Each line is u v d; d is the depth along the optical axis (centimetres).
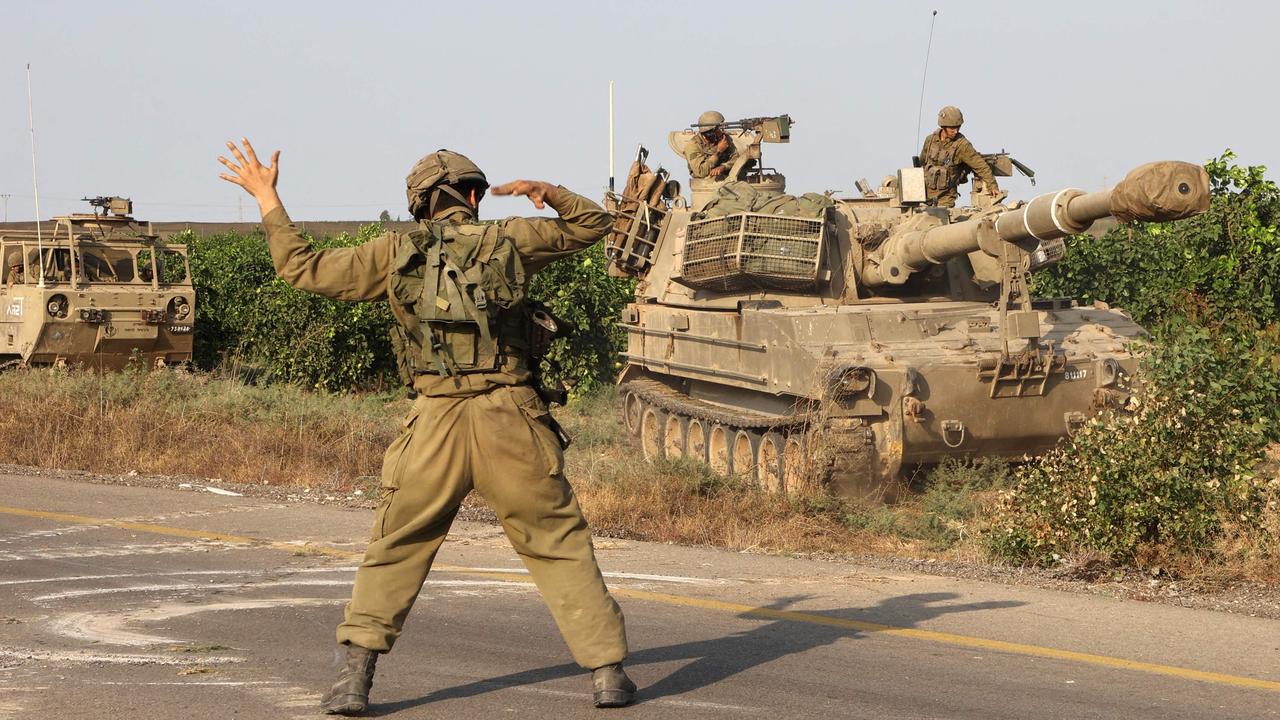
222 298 2808
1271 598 878
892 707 571
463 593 830
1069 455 1092
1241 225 1878
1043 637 723
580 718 546
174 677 614
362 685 545
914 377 1404
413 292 538
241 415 1809
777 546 1194
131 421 1700
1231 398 1091
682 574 917
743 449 1656
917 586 881
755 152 1859
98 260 2386
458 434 539
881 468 1421
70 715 546
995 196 1762
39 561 941
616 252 1988
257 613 768
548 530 557
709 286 1744
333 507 1233
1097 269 2500
